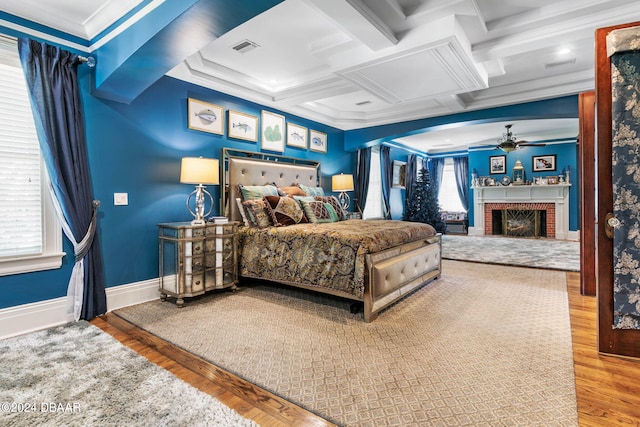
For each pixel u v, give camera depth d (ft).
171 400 5.37
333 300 10.82
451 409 5.14
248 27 9.64
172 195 11.86
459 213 32.45
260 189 13.50
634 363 6.51
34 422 4.87
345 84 13.38
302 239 10.32
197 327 8.54
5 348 7.30
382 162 26.23
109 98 10.06
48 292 8.89
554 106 14.89
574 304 10.17
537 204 27.81
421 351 7.11
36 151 8.74
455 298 10.85
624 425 4.72
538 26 9.52
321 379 6.03
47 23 8.75
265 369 6.41
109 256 10.13
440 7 8.59
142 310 9.91
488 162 29.96
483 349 7.18
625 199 6.59
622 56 6.50
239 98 14.35
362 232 9.84
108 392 5.60
